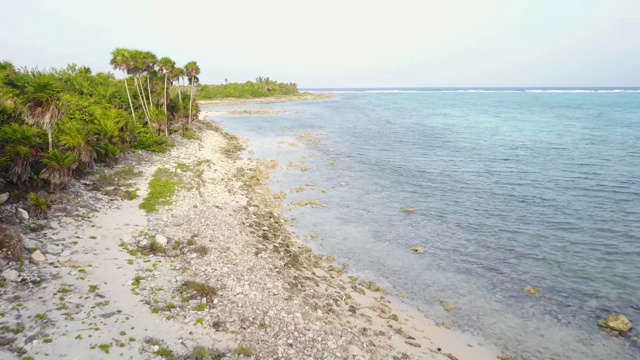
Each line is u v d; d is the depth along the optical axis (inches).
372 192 1508.4
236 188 1439.5
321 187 1576.0
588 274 877.8
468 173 1774.1
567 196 1412.4
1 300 538.9
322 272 877.2
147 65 1982.0
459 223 1189.1
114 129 1464.1
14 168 885.8
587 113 4655.5
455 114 4648.1
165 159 1656.0
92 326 520.1
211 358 494.3
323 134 2965.1
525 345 652.7
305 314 657.6
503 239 1069.8
